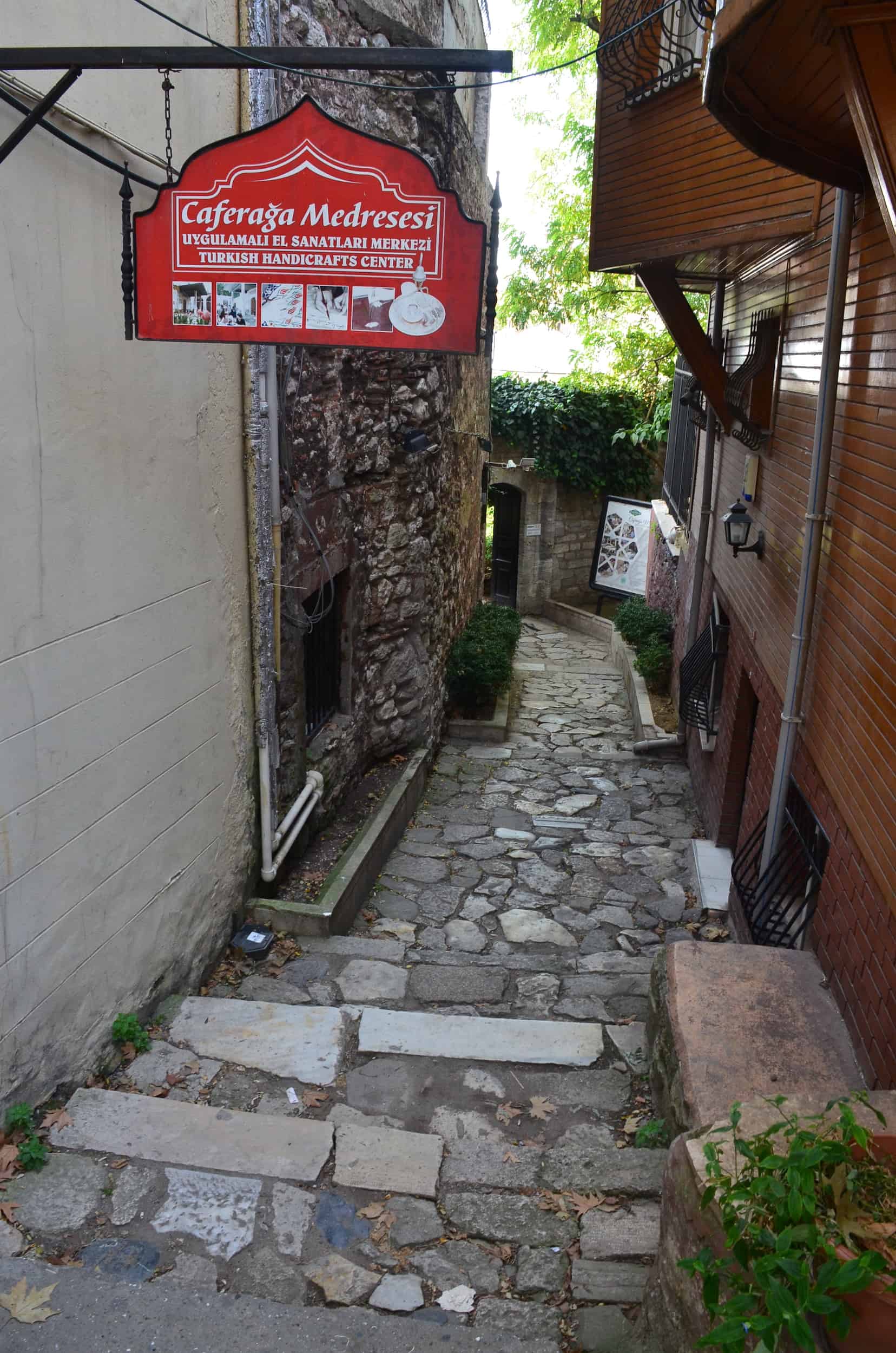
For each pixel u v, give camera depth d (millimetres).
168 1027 4504
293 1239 3189
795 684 4965
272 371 5379
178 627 4629
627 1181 3582
